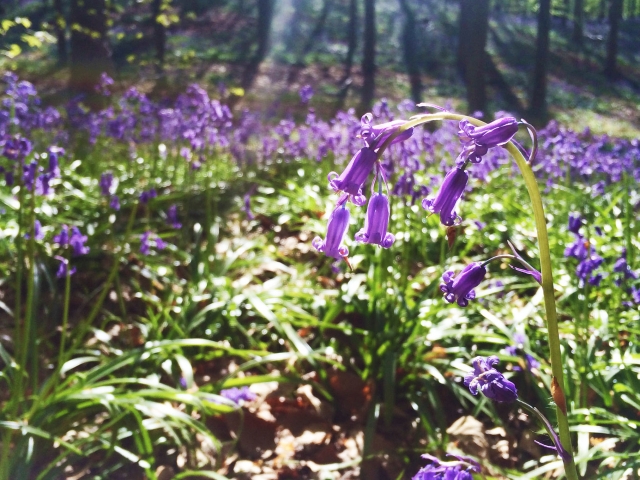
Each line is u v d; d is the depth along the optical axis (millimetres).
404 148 661
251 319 626
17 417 435
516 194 940
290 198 935
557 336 237
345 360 559
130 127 971
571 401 472
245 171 1049
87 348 577
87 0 1977
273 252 766
